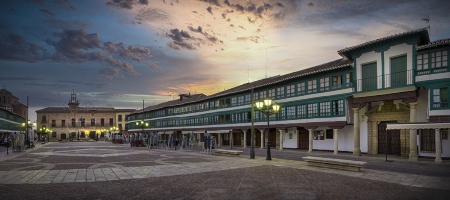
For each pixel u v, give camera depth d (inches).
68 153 1190.9
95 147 1774.1
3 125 2456.9
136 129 3619.6
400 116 1075.3
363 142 1192.2
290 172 611.8
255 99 1713.8
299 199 374.6
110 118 4188.0
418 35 953.5
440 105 904.9
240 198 380.5
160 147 1692.9
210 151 1226.0
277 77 1675.7
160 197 386.0
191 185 466.3
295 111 1413.6
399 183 484.7
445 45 896.9
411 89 962.7
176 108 2733.8
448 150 942.4
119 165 730.2
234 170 644.7
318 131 1408.7
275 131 1742.1
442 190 429.4
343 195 395.9
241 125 1833.2
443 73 903.7
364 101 1099.9
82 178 530.9
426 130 995.9
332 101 1230.9
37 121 4020.7
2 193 407.2
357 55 1136.2
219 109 2085.4
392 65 1031.6
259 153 1239.5
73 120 4092.0
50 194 401.1
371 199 373.7
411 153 922.1
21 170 635.5
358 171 617.0
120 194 402.6
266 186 457.1
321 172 611.2
